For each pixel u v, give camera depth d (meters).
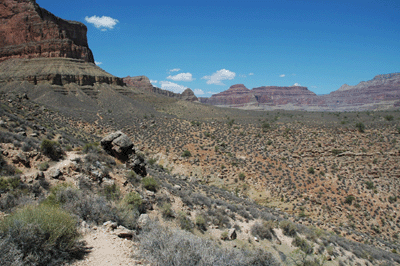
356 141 59.12
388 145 54.12
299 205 37.78
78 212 9.84
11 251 5.53
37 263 5.89
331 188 42.22
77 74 161.12
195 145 58.25
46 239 6.47
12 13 182.88
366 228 34.28
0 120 19.52
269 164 49.69
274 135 67.81
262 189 42.06
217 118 119.75
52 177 12.66
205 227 15.66
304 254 15.70
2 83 135.50
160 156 52.84
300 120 93.88
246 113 161.25
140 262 7.68
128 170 18.47
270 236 17.09
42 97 122.06
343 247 19.83
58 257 6.50
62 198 10.78
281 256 15.01
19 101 51.62
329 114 124.75
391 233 33.59
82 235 8.41
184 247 8.38
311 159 52.91
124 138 20.31
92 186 13.56
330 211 36.97
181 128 72.50
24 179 11.59
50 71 153.12
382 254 21.56
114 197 13.55
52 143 14.96
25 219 6.44
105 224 9.81
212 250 8.86
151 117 89.56
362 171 47.19
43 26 185.00
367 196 40.19
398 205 38.19
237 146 59.44
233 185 43.88
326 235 21.55
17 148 13.70
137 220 11.69
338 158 52.53
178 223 14.66
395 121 71.38
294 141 62.84
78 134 45.22
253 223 19.02
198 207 18.55
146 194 16.14
